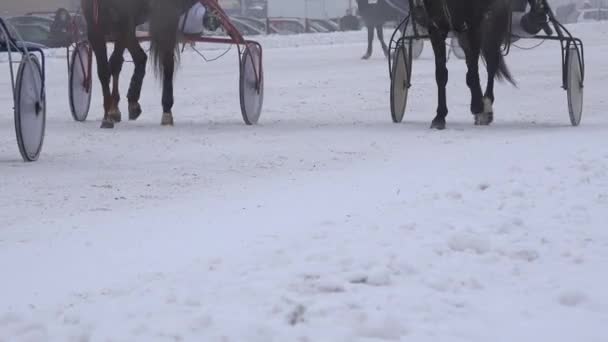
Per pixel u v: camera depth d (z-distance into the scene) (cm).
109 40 1822
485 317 624
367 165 1303
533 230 862
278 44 4881
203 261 754
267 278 696
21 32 4419
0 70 3294
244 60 1825
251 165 1329
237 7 7519
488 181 1096
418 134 1655
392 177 1168
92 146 1538
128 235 887
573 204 966
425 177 1152
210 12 1783
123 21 1764
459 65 3216
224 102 2272
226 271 720
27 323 617
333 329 593
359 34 5272
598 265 754
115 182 1195
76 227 930
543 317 627
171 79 1812
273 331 588
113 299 664
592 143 1436
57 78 2931
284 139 1605
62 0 6259
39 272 762
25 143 1355
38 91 1380
